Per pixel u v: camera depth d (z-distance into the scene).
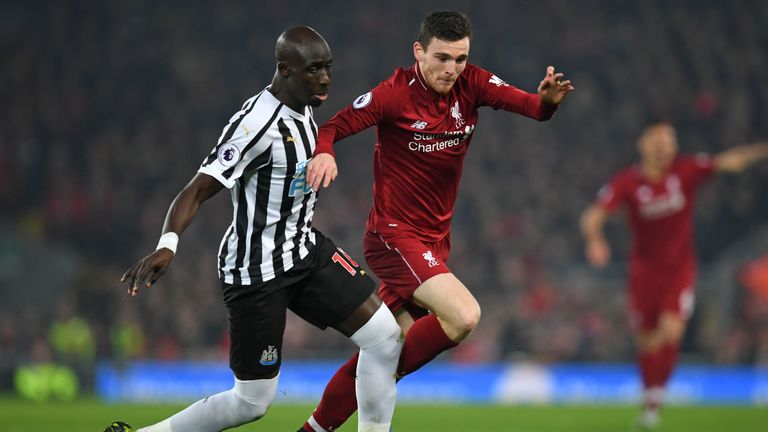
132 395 57.56
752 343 61.06
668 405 51.25
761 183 81.94
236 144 18.33
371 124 20.56
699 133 90.50
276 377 19.83
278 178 18.81
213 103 93.38
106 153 86.31
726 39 98.31
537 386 56.47
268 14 100.19
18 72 94.31
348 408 20.89
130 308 68.00
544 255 77.62
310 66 18.42
